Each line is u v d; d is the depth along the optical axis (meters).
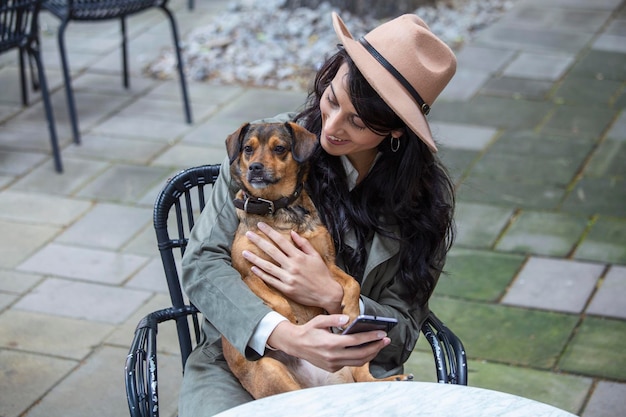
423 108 2.23
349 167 2.41
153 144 5.24
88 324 3.68
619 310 3.75
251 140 2.32
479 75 6.13
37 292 3.89
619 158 5.04
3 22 4.69
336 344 2.02
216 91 5.96
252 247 2.32
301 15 7.03
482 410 1.76
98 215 4.52
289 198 2.35
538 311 3.76
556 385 3.30
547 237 4.31
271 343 2.12
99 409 3.19
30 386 3.30
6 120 5.50
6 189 4.75
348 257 2.42
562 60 6.36
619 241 4.27
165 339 3.60
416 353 3.54
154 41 6.75
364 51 2.19
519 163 5.00
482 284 3.95
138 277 4.02
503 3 7.52
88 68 6.28
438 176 2.44
